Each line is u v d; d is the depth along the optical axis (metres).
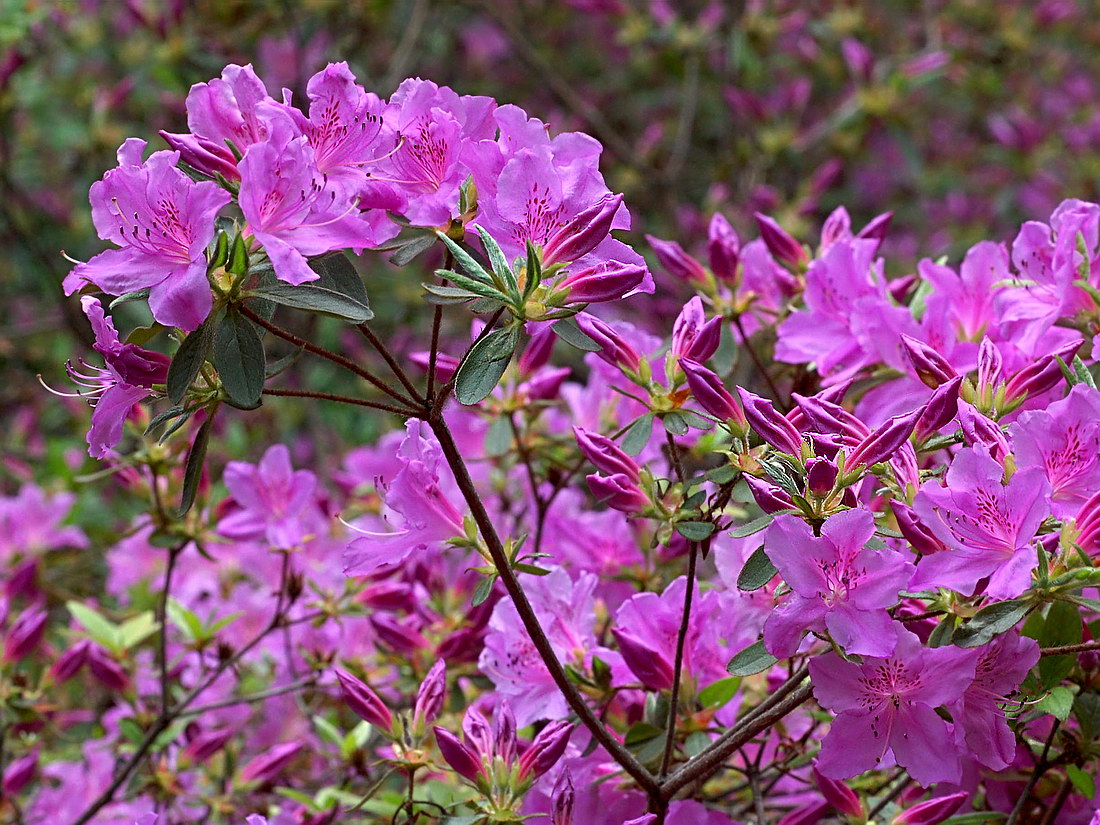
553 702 0.96
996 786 0.97
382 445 1.32
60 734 1.22
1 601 1.21
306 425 2.01
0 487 1.89
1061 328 0.96
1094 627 0.92
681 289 1.77
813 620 0.84
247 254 0.83
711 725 0.98
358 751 1.11
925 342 0.98
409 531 0.90
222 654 1.21
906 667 0.85
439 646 1.07
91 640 1.20
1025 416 0.86
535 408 1.12
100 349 0.85
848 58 2.11
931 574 0.84
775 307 1.12
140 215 0.83
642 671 0.94
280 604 1.14
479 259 0.87
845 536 0.83
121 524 1.68
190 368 0.83
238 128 0.85
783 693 0.89
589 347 0.90
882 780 1.03
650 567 1.10
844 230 1.10
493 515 1.24
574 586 0.99
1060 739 0.93
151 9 1.97
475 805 0.93
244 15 2.02
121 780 1.13
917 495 0.85
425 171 0.86
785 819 0.97
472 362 0.85
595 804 0.95
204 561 1.34
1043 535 0.85
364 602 1.12
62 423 2.04
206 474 1.15
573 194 0.86
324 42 2.10
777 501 0.85
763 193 1.93
